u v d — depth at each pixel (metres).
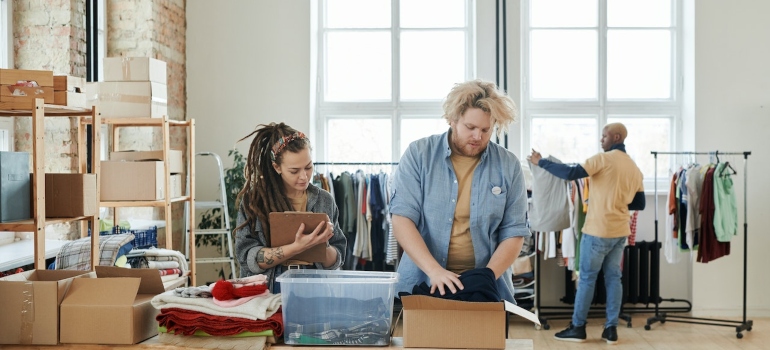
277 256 2.45
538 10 6.73
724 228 5.75
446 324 2.14
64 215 3.28
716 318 6.30
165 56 5.86
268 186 2.59
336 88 6.73
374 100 6.70
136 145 5.61
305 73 6.39
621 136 5.42
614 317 5.45
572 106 6.70
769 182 6.32
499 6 6.42
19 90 3.14
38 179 3.06
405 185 2.63
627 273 6.20
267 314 2.18
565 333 5.55
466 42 6.69
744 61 6.35
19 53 4.79
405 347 2.16
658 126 6.73
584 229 5.41
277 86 6.38
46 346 2.19
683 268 6.51
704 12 6.36
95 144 3.42
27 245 4.16
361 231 5.89
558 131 6.75
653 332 5.80
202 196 6.34
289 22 6.38
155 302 2.22
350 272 2.35
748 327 5.79
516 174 2.63
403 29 6.70
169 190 4.41
